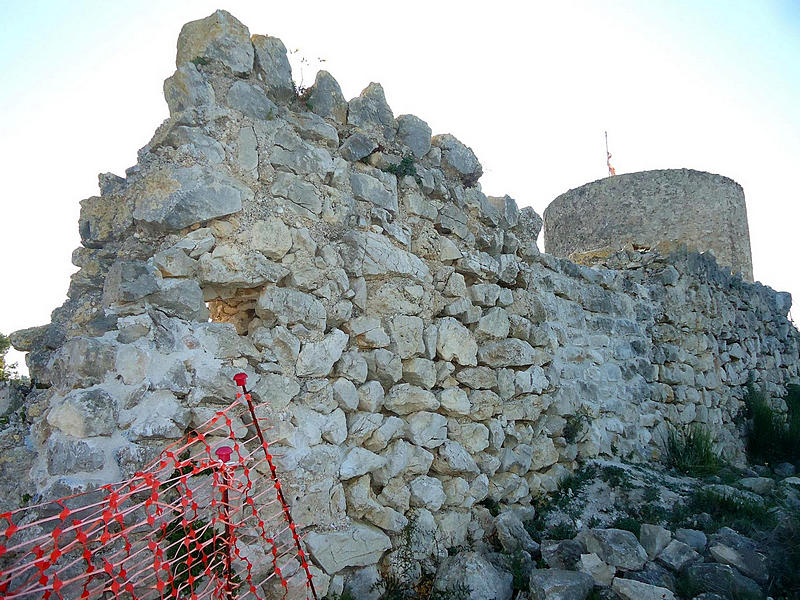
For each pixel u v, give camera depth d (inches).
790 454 396.2
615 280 339.0
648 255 393.7
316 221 182.1
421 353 205.8
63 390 136.8
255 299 171.0
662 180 502.9
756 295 484.7
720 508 231.3
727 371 422.0
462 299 226.7
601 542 184.4
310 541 157.1
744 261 522.3
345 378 179.8
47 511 119.3
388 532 179.8
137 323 141.6
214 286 163.2
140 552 118.7
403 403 196.4
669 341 371.6
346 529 166.4
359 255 188.2
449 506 202.2
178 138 158.7
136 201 157.1
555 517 224.7
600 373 305.1
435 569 183.0
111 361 134.8
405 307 202.4
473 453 215.8
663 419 346.6
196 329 150.9
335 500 166.9
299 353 167.5
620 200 508.7
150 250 157.0
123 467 128.3
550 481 247.9
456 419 215.5
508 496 226.4
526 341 255.8
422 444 198.1
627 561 178.5
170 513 130.9
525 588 176.2
